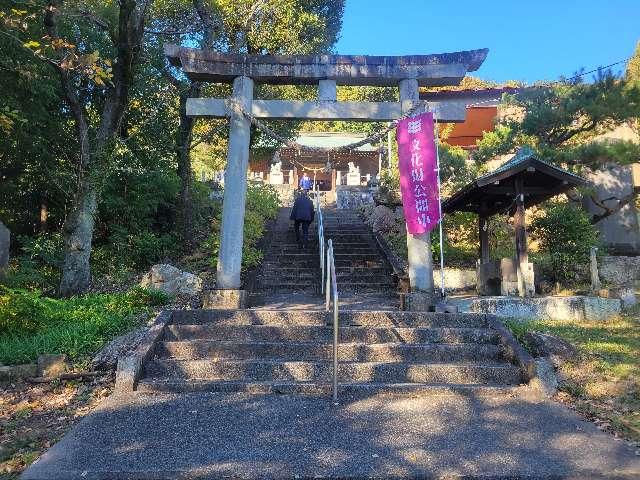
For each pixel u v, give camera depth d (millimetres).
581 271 11438
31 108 11680
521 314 8906
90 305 8203
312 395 5371
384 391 5395
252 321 7027
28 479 3428
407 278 9305
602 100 11578
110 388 5547
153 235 13609
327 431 4324
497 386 5500
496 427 4445
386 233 13969
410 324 7004
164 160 14617
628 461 3746
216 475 3488
